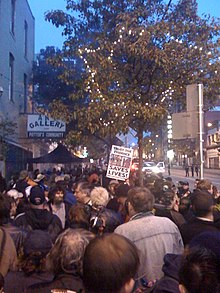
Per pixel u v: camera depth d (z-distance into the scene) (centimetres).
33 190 586
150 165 4988
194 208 500
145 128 1383
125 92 1266
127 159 1202
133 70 1291
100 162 3659
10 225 533
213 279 208
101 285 213
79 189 802
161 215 691
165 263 328
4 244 441
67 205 820
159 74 1290
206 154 7988
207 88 1297
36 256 390
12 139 2642
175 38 1277
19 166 2919
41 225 556
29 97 3394
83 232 367
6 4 2506
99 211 614
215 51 1299
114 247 220
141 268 445
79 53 1361
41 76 2775
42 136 2441
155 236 454
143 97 1273
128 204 498
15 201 773
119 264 215
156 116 1238
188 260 214
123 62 1309
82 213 552
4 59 2425
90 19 1608
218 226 516
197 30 1308
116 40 1337
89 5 1600
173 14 1361
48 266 342
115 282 214
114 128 1301
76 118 1479
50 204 789
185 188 1135
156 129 1452
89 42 1536
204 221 489
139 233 454
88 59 1326
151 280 441
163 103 1302
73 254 328
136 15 1307
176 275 316
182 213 725
